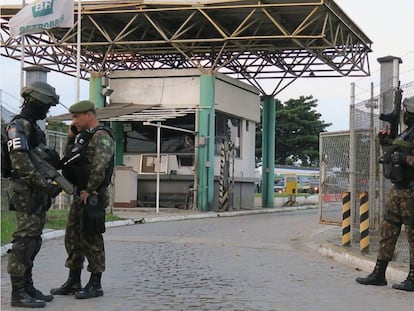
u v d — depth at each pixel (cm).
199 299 677
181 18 2564
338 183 1569
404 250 1023
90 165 623
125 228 1688
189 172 2700
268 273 886
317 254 1151
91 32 2669
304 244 1335
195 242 1327
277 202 3350
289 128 6638
